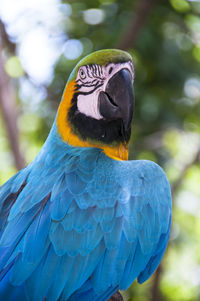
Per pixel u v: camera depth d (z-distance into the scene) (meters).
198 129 9.66
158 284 8.67
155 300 8.69
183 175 9.04
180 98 9.35
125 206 3.31
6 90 8.03
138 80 9.19
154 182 3.59
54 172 3.46
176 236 9.77
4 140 9.97
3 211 3.51
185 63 9.27
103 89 3.98
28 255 3.04
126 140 4.18
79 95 4.02
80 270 3.11
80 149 3.66
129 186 3.41
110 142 4.07
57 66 8.94
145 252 3.42
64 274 3.06
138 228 3.35
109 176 3.38
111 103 3.98
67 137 3.93
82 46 8.87
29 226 3.18
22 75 9.47
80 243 3.12
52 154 3.63
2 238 3.21
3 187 3.77
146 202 3.45
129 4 8.66
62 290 3.06
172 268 10.62
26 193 3.38
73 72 4.11
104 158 3.52
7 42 8.70
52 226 3.13
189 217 10.02
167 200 3.68
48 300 3.02
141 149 9.47
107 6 8.77
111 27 8.70
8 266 3.04
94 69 4.02
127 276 3.33
